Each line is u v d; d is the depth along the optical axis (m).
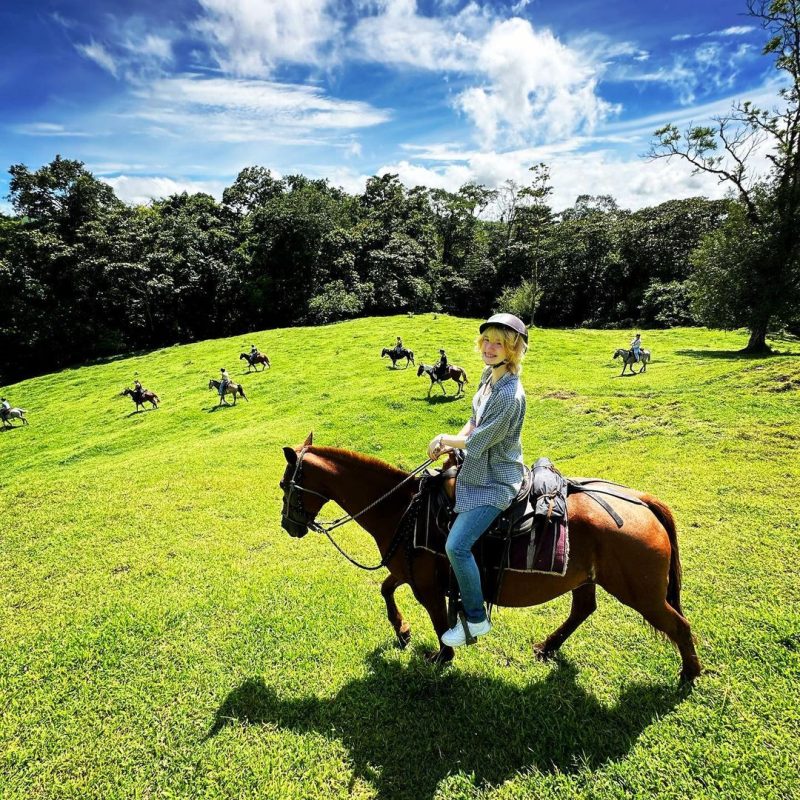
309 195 55.28
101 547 7.58
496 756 3.65
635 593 3.83
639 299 53.75
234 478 11.11
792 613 4.79
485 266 65.75
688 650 3.93
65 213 44.81
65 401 29.89
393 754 3.72
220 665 4.74
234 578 6.46
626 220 57.91
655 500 4.03
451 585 3.96
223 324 55.84
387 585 4.76
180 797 3.47
